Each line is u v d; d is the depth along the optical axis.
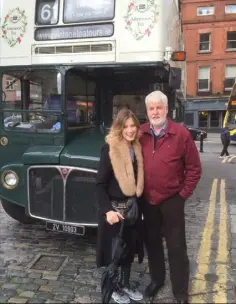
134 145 3.21
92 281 3.86
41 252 4.60
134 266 4.19
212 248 4.77
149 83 5.38
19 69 4.84
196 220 6.01
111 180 3.24
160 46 4.46
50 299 3.50
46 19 4.74
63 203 4.39
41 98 4.80
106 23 4.57
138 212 3.21
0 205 6.65
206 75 31.34
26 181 4.55
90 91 5.39
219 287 3.75
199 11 30.80
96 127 5.55
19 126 4.90
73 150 4.44
